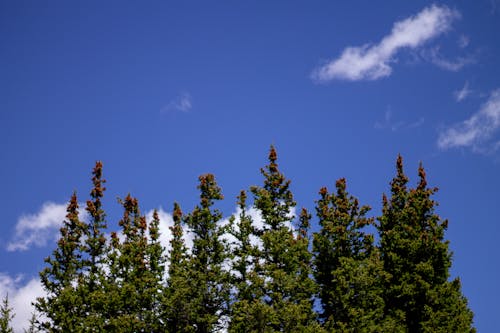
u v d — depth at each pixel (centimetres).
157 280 3900
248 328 3088
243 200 3681
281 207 3675
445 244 3594
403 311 3494
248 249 3447
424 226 3781
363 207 3756
